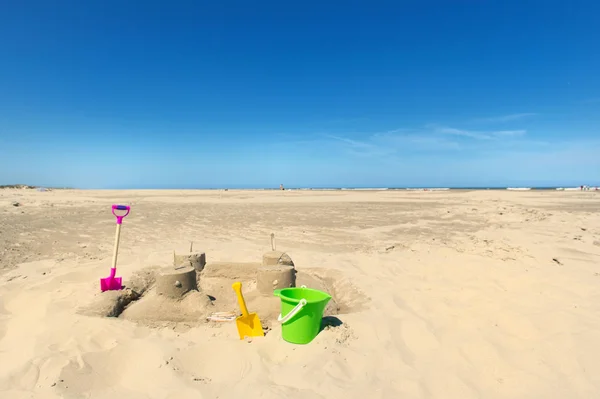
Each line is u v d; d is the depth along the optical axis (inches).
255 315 138.1
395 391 105.1
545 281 192.4
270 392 102.1
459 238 347.3
